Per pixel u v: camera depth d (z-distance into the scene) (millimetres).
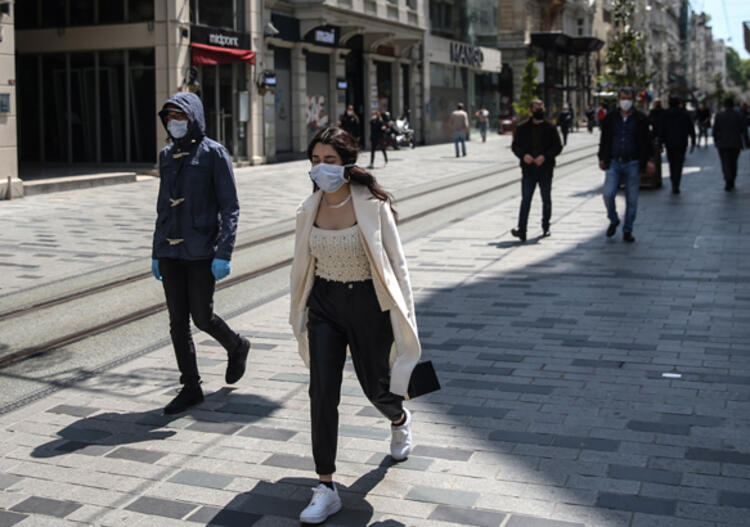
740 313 6977
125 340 6785
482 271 9109
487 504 3762
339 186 3809
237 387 5539
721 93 135625
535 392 5211
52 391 5531
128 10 22734
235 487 4039
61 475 4199
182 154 4996
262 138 26469
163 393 5461
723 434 4465
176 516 3752
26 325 7273
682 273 8633
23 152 24891
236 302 8055
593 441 4422
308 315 4062
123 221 13578
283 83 28656
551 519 3596
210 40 23484
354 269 3898
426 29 37125
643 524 3521
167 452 4477
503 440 4480
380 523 3631
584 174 21453
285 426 4832
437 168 24297
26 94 24641
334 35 30328
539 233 11680
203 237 5008
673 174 15961
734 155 16188
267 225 13109
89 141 23859
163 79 22375
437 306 7535
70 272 9492
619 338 6344
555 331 6594
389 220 3910
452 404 5047
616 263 9305
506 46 55125
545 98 58812
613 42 45281
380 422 4844
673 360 5770
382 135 25953
